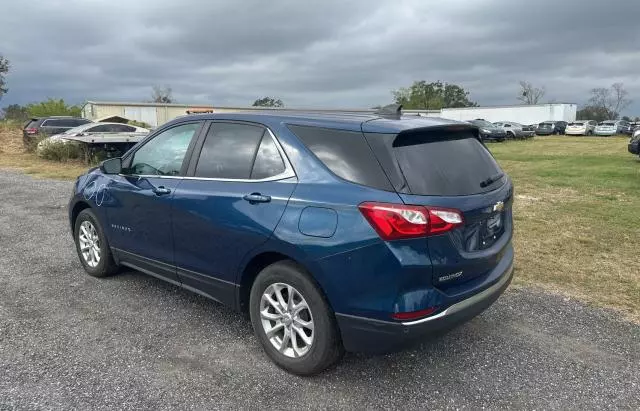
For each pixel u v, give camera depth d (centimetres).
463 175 322
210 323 405
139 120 4912
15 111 5297
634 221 778
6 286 484
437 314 288
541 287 494
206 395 305
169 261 405
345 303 295
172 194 389
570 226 747
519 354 362
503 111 5694
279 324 335
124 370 332
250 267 348
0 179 1294
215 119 389
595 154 2241
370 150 302
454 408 297
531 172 1478
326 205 300
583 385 322
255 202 332
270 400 301
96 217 488
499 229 350
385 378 328
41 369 331
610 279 517
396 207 280
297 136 334
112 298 456
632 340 384
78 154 1717
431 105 9506
